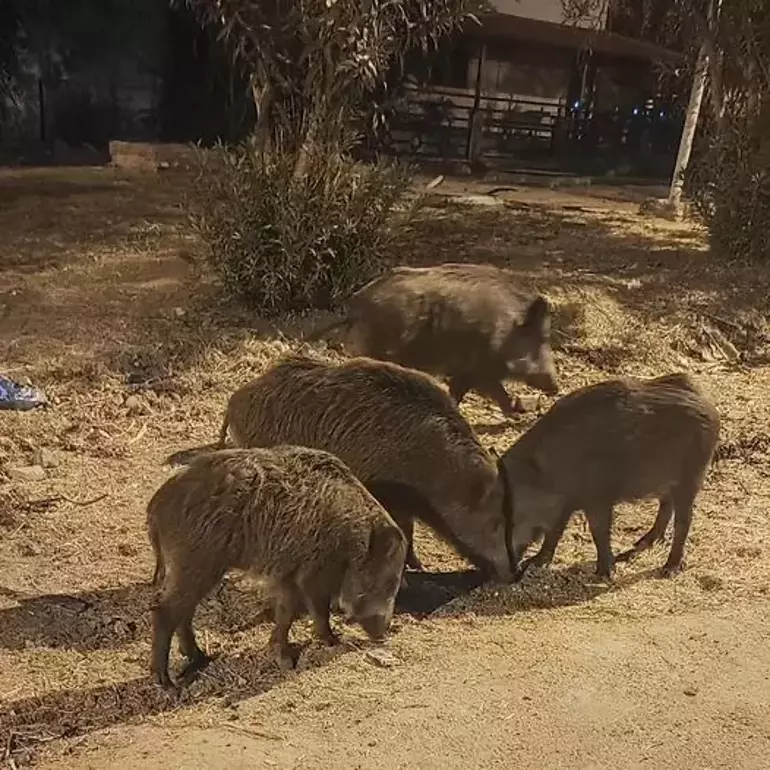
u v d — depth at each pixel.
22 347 5.68
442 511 3.52
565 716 2.94
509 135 18.02
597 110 19.06
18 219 9.09
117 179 12.04
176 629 3.05
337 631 3.35
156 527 3.03
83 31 15.21
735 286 8.02
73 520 4.03
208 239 6.55
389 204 6.63
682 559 3.92
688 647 3.37
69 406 5.12
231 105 14.16
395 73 15.52
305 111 6.54
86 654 3.15
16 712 2.84
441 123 16.91
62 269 7.30
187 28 15.55
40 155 14.77
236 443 3.85
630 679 3.16
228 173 6.50
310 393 3.63
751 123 8.98
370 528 3.07
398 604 3.56
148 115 16.17
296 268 6.32
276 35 6.39
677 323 7.12
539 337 4.99
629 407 3.68
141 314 6.33
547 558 3.83
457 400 5.05
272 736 2.78
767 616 3.61
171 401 5.31
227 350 5.88
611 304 7.32
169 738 2.75
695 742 2.86
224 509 2.94
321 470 3.10
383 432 3.51
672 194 11.89
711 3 9.23
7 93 15.23
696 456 3.76
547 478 3.65
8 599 3.42
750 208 8.76
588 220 11.11
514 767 2.70
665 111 18.62
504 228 10.06
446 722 2.88
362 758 2.70
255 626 3.37
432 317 4.80
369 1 6.18
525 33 16.64
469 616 3.52
